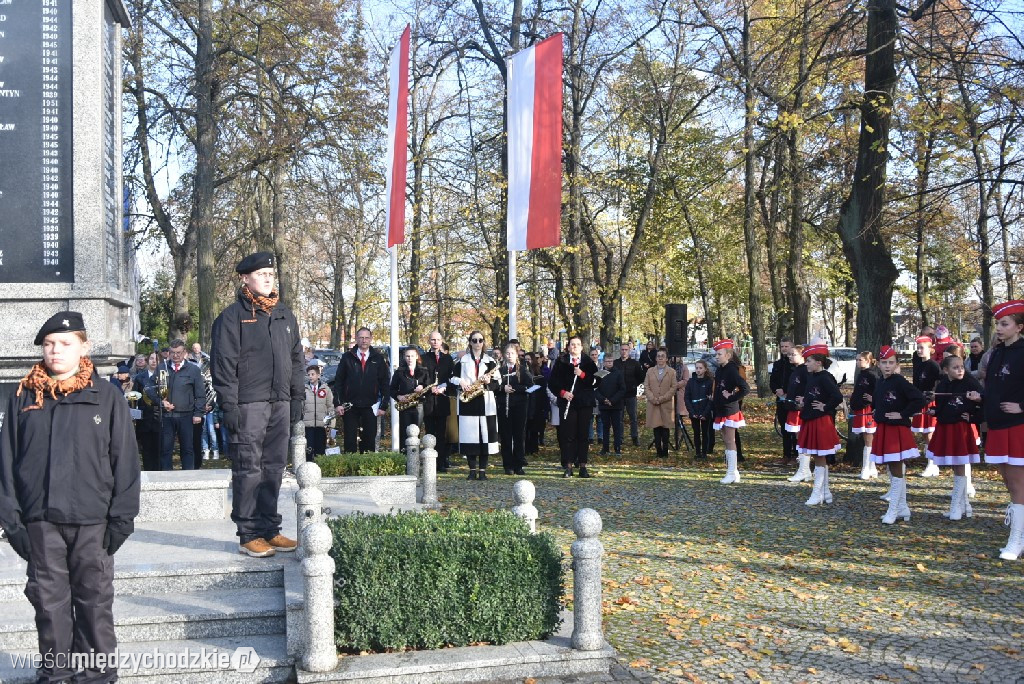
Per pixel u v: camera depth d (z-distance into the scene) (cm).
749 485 1275
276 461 657
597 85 2548
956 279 3412
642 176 2858
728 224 3158
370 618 536
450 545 553
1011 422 820
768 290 3847
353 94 2172
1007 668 533
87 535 463
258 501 652
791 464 1512
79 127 937
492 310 2605
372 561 540
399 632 542
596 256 2884
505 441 1409
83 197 937
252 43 2223
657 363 1631
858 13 1402
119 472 471
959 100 1539
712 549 864
